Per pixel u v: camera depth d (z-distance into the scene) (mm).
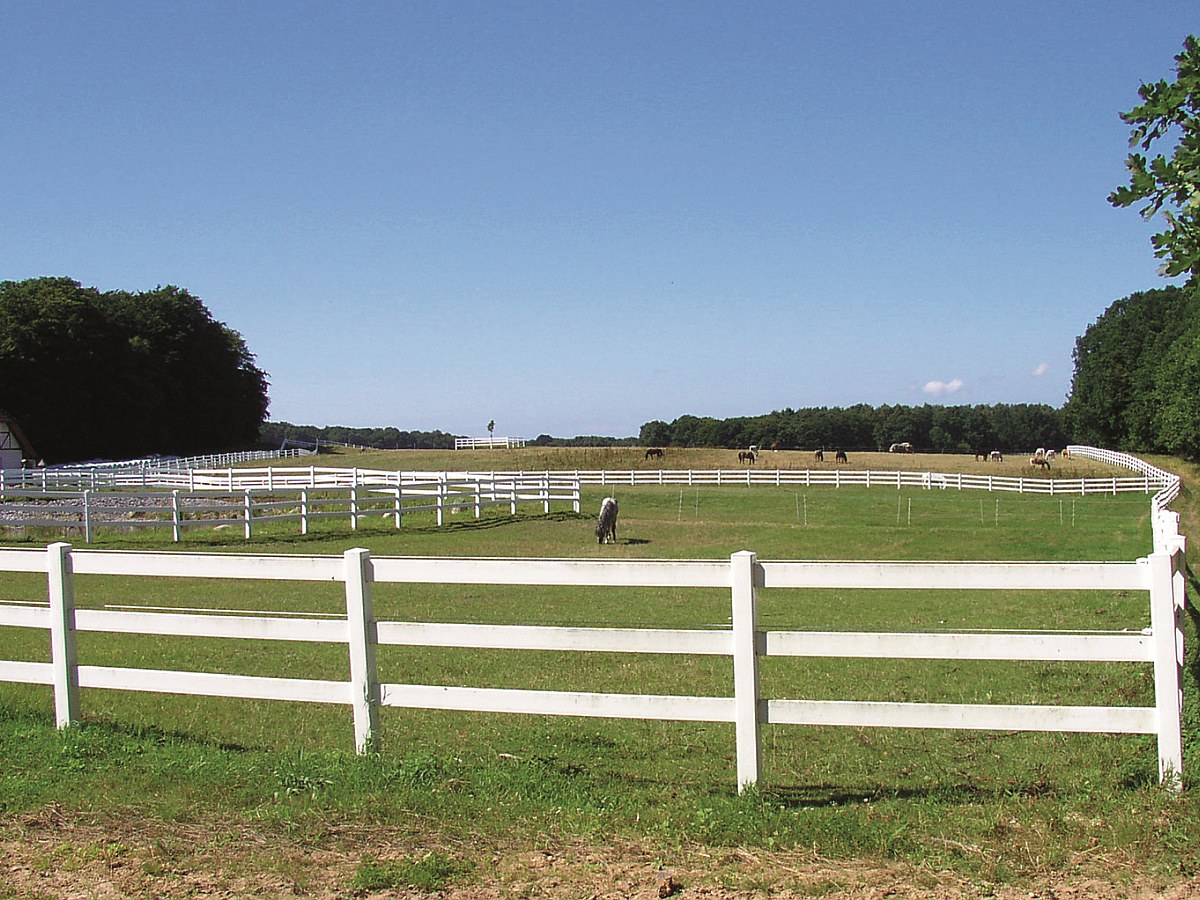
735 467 65812
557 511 34938
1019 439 144500
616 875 4680
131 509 25812
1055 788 5816
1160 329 85938
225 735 7312
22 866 4852
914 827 5113
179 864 4871
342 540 24672
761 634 5828
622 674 9336
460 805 5484
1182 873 4488
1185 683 7234
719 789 5977
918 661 9898
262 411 109625
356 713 6453
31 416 72562
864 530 28984
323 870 4793
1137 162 5926
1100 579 5629
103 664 9773
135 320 88875
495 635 6230
